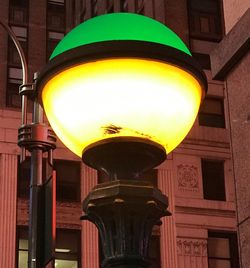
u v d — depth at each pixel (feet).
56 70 11.97
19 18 144.87
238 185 20.35
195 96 12.44
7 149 105.29
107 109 11.82
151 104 11.81
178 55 11.73
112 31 12.09
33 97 20.70
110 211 12.29
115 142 12.14
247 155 20.01
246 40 20.01
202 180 111.34
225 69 21.63
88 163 12.90
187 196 109.40
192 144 112.98
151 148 12.30
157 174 109.29
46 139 19.95
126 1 138.62
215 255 107.76
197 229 107.76
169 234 106.22
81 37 12.19
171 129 12.29
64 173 107.14
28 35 143.54
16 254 100.99
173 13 125.59
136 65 11.61
